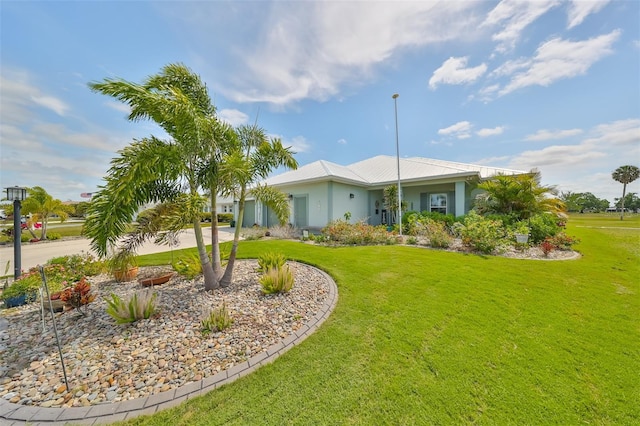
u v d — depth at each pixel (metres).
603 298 4.23
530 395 2.17
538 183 12.16
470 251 8.15
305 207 14.95
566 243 8.41
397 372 2.47
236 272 5.93
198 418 2.00
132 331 3.29
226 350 2.91
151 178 3.48
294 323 3.53
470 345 2.91
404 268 6.10
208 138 4.18
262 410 2.06
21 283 4.54
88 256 6.29
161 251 9.02
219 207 36.53
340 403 2.11
